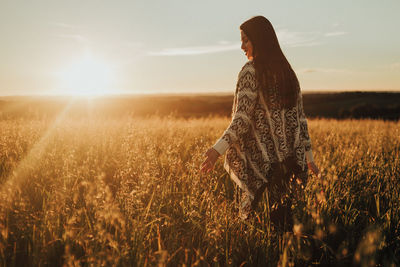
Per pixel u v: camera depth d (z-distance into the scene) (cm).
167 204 237
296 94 229
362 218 254
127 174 250
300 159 226
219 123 912
